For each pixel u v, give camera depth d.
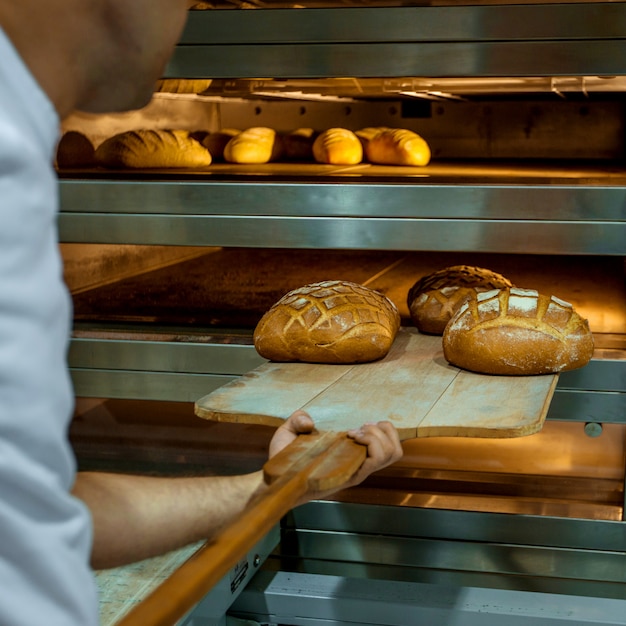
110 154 1.46
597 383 1.09
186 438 1.29
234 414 0.88
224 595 1.03
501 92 1.49
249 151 1.69
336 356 1.04
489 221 1.08
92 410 1.41
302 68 1.10
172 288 1.50
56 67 0.44
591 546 1.13
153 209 1.17
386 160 1.71
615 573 1.13
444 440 1.34
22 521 0.40
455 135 1.90
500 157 1.89
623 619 1.03
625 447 1.15
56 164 1.46
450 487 1.20
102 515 0.65
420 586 1.11
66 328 0.44
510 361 0.98
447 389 0.95
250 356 1.16
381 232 1.11
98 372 1.21
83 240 1.20
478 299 1.04
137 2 0.45
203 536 0.71
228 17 1.11
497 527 1.15
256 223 1.14
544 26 1.04
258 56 1.11
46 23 0.43
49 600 0.42
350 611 1.09
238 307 1.34
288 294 1.10
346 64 1.09
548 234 1.07
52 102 0.45
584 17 1.03
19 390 0.39
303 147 1.82
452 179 1.19
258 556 1.13
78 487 0.66
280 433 0.81
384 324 1.05
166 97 1.65
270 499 0.56
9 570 0.40
